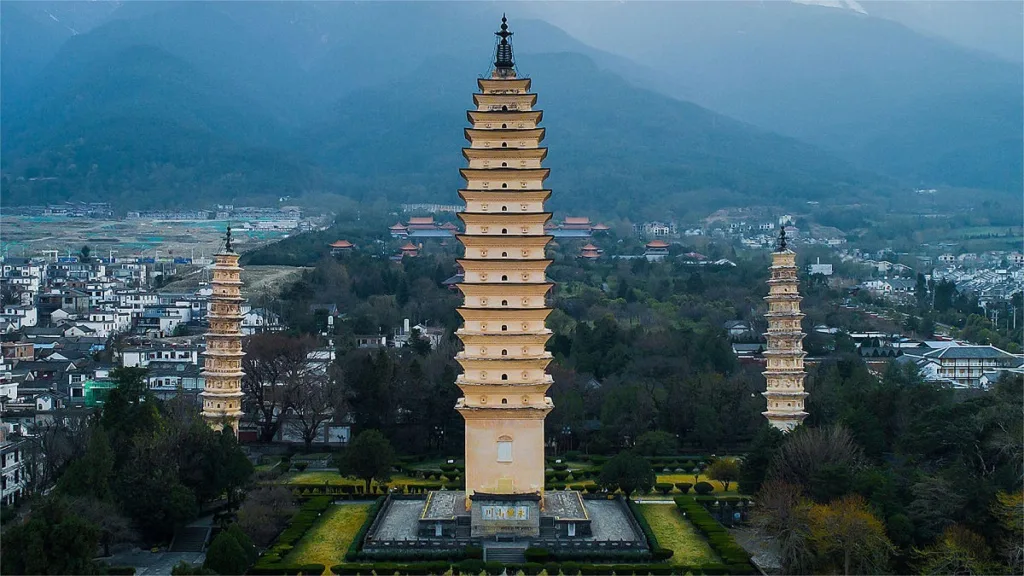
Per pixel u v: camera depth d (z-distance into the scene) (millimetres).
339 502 170750
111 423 163500
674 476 190125
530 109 158000
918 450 155375
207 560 128250
